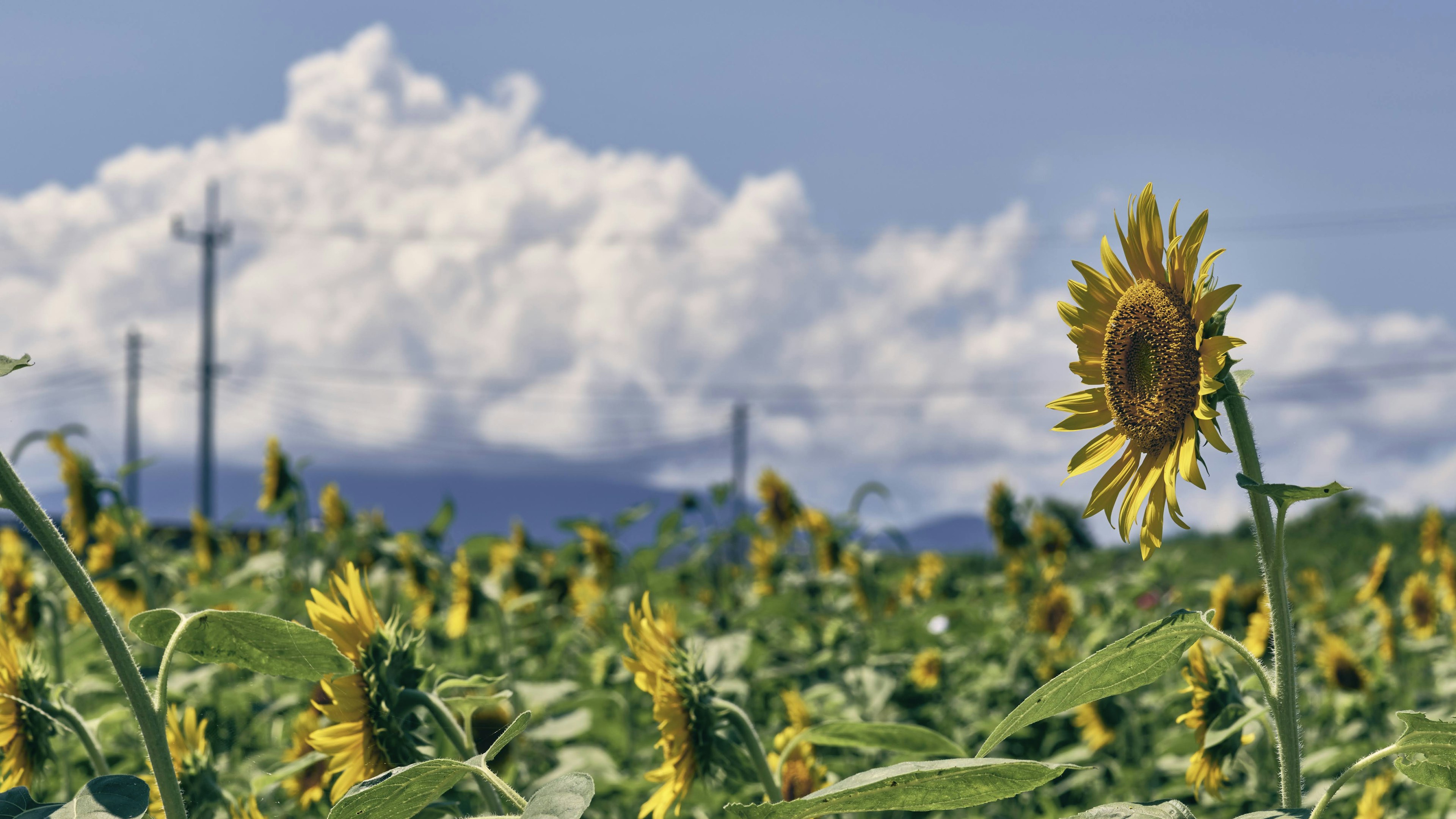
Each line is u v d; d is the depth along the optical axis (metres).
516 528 8.15
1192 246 1.80
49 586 4.51
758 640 6.06
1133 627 6.72
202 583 7.43
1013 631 7.79
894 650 6.80
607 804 3.96
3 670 2.13
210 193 35.31
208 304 34.50
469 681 2.03
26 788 1.47
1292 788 1.62
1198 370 1.76
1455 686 5.67
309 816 3.21
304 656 1.65
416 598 6.66
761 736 4.57
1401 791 4.21
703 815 2.99
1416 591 7.64
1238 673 2.59
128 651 1.45
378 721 1.91
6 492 1.39
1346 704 5.55
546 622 6.98
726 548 8.30
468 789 2.67
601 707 4.75
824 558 7.94
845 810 1.49
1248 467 1.68
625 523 7.50
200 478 33.47
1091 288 2.01
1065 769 1.42
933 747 2.21
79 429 5.57
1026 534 8.60
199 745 2.48
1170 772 4.50
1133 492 1.84
